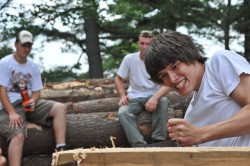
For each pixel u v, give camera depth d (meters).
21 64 4.81
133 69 5.02
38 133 4.79
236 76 1.71
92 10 10.88
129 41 15.68
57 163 1.43
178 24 13.20
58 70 14.20
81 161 1.42
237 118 1.64
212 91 1.78
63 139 4.65
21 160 4.81
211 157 1.36
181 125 1.70
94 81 7.05
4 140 4.62
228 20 12.87
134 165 1.40
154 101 4.73
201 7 12.48
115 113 5.04
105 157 1.41
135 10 14.35
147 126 4.83
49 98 6.02
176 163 1.38
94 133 4.88
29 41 4.73
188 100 5.29
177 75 1.74
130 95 5.00
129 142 4.72
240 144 1.78
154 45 1.75
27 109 4.69
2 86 4.61
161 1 13.12
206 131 1.67
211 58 1.81
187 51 1.73
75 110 5.59
